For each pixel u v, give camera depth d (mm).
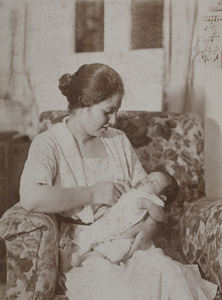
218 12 2607
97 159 2020
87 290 1687
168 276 1732
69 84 1975
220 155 2559
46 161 1875
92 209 1929
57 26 2744
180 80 2742
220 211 1929
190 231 2102
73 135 2006
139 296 1647
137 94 2783
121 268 1763
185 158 2326
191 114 2406
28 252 1640
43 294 1665
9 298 1665
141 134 2299
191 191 2322
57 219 1913
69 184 1917
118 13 2729
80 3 2721
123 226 1897
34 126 2809
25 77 2791
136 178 2129
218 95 2574
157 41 2734
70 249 1882
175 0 2689
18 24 2760
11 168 2830
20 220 1673
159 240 2256
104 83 1890
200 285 1808
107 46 2752
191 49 2701
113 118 1958
